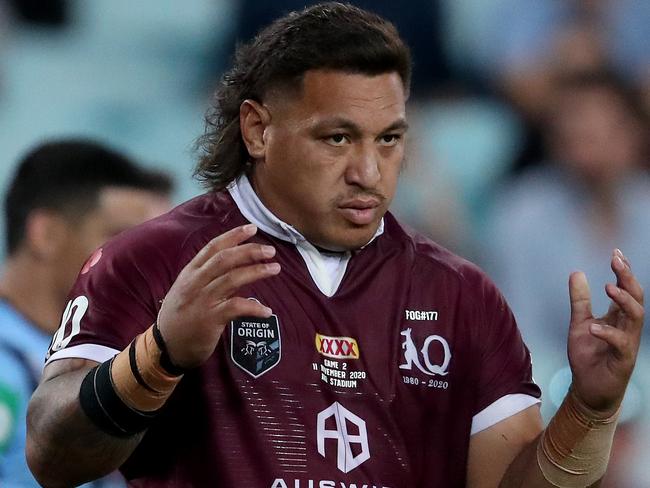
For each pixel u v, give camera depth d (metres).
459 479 10.87
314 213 10.30
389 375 10.59
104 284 10.38
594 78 25.80
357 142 10.18
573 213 25.30
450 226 25.70
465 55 29.81
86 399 9.64
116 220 16.20
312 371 10.41
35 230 15.91
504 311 11.12
